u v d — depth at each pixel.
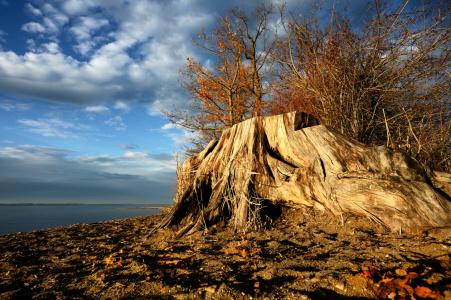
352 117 6.20
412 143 5.15
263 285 2.26
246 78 13.69
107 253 3.71
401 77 5.84
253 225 4.32
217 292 2.15
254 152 5.07
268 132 5.20
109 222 7.29
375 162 3.92
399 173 3.63
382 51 6.05
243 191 4.74
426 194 3.29
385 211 3.51
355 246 3.03
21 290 2.45
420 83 5.60
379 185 3.59
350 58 6.17
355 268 2.34
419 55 5.40
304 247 3.21
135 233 5.41
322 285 2.13
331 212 4.22
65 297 2.29
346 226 3.81
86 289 2.44
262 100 12.53
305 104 7.49
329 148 4.39
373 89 5.91
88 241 4.65
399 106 6.02
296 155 4.71
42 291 2.44
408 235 3.19
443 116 5.41
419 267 2.22
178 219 5.20
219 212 4.85
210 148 7.02
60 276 2.81
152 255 3.36
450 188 3.46
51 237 5.12
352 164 4.10
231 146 5.59
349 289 2.04
